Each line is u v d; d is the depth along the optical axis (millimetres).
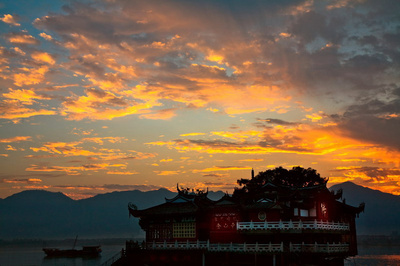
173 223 84875
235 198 80938
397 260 181625
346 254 78250
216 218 81000
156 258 82312
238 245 74062
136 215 88062
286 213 76562
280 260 71812
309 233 72688
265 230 73500
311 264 72750
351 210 92375
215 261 77188
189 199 86688
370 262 170750
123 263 84250
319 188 80000
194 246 78188
